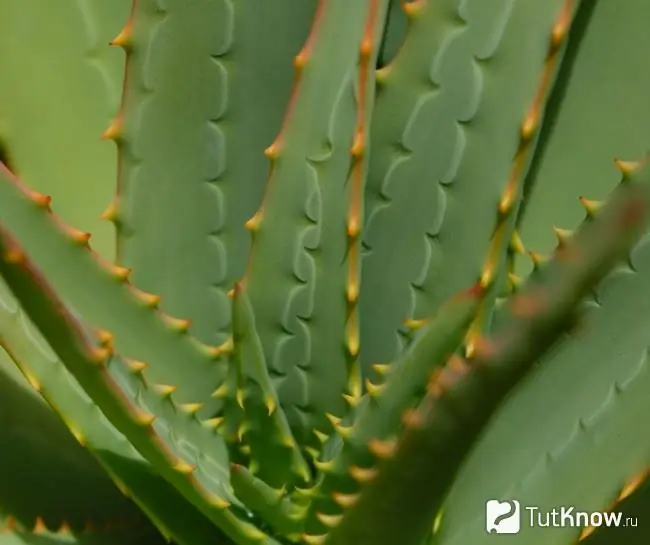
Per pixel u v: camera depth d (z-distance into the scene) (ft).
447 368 1.68
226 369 2.07
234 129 2.12
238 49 2.10
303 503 1.97
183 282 2.13
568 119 2.19
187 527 1.94
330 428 2.07
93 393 1.80
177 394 2.05
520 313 1.63
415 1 2.07
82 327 1.76
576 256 1.60
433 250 2.10
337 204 2.00
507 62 2.05
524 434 1.99
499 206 1.99
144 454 1.85
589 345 1.99
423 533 1.82
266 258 2.03
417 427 1.71
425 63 2.08
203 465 1.99
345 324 2.02
